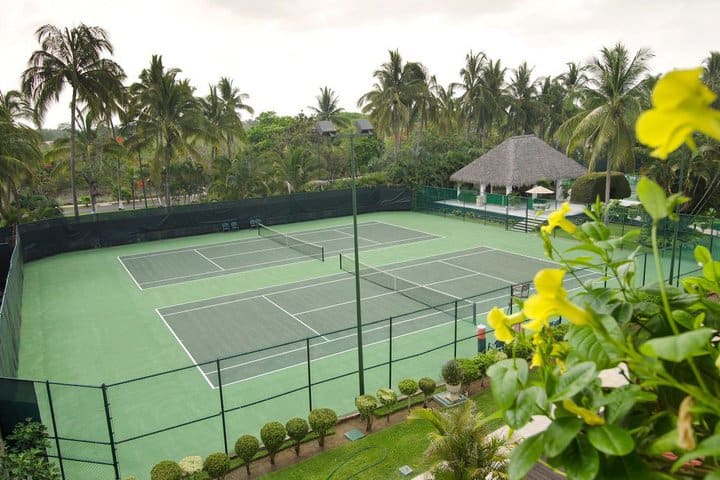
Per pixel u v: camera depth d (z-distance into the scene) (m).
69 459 12.31
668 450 1.66
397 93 54.97
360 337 15.11
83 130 51.03
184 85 44.97
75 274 30.44
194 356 19.17
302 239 38.88
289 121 82.81
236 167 49.72
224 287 27.38
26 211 44.59
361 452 13.29
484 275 28.61
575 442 1.76
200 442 14.10
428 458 9.93
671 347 1.42
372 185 50.28
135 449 13.87
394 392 15.75
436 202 48.22
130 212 38.47
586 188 41.19
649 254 28.67
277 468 12.91
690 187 35.88
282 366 18.06
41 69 37.56
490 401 15.34
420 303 24.03
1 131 38.19
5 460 10.84
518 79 66.50
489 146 71.56
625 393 1.81
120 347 20.14
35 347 20.33
